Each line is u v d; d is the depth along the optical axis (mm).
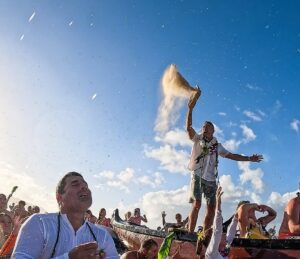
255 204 5988
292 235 5277
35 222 2342
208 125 6379
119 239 7496
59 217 2428
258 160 6391
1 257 3656
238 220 5934
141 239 7090
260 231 5961
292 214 5320
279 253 4973
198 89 6359
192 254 5668
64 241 2363
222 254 4906
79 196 2445
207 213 6082
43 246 2322
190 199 6355
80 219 2482
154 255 5098
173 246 5965
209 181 6180
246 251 5238
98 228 2611
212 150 6270
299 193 5344
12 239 3928
